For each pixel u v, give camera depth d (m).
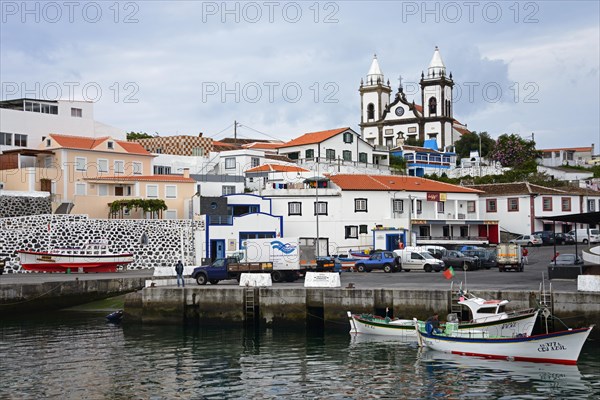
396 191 84.94
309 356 38.03
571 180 119.75
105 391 31.62
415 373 34.00
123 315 50.94
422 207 88.44
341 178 86.31
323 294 46.31
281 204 82.62
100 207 79.81
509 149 138.25
